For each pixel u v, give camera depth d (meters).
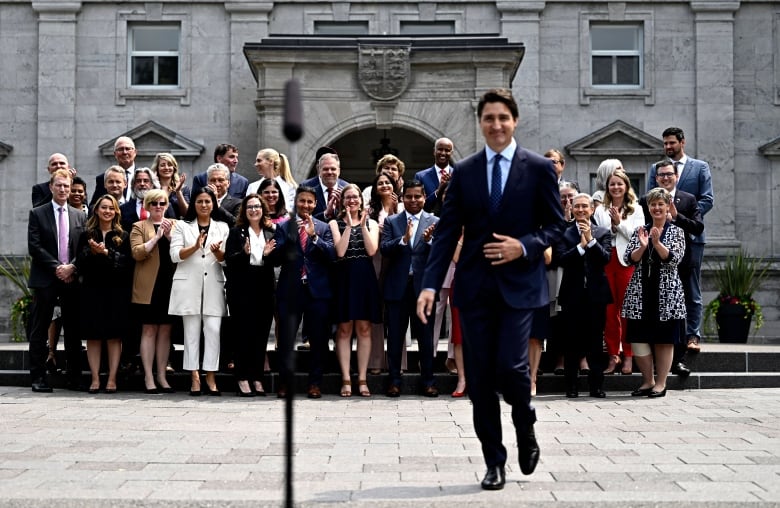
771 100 21.61
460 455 7.16
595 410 9.70
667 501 5.53
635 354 10.90
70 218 11.25
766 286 21.28
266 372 11.44
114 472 6.43
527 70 21.66
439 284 6.18
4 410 9.55
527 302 5.91
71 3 21.53
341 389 11.05
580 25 21.67
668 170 11.55
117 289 10.92
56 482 6.10
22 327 16.02
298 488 5.94
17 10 21.59
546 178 6.05
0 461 6.82
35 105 21.55
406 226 10.85
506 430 8.43
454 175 6.20
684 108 21.62
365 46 19.86
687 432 8.26
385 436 8.03
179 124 21.59
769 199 21.52
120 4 21.66
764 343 19.25
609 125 21.44
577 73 21.67
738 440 7.82
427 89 19.95
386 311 11.50
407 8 21.72
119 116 21.55
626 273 11.42
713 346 13.89
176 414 9.33
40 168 21.44
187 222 10.94
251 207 10.69
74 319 11.22
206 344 10.92
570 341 10.83
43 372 11.20
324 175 11.98
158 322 11.06
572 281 10.77
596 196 11.88
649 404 10.19
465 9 21.73
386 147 22.53
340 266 10.93
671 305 10.65
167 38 21.91
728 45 21.55
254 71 20.25
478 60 19.70
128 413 9.38
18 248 21.33
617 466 6.70
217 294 10.95
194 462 6.81
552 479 6.25
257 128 21.02
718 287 21.12
